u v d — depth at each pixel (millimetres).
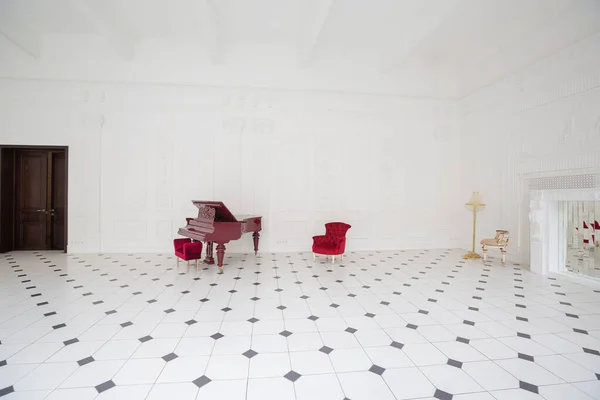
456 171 8227
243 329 3271
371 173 7930
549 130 5773
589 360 2668
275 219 7555
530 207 5789
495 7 5266
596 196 4820
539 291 4586
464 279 5246
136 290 4551
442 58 7664
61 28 6543
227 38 6926
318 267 6078
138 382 2322
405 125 8055
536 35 5832
